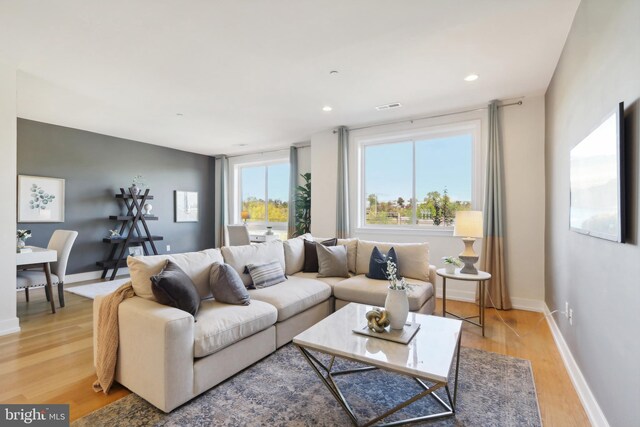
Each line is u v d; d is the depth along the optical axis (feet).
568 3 6.93
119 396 6.53
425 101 12.92
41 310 12.05
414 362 5.20
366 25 7.70
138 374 6.35
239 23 7.57
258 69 9.99
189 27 7.72
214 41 8.36
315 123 16.08
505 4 6.95
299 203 19.31
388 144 16.28
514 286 12.75
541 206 12.27
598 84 5.88
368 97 12.46
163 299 6.79
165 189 21.48
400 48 8.79
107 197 18.39
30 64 9.59
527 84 11.27
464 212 10.73
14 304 9.91
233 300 8.20
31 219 15.42
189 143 20.56
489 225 12.78
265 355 8.18
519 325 10.82
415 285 10.33
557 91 9.71
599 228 5.52
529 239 12.48
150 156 20.59
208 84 11.12
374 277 11.37
